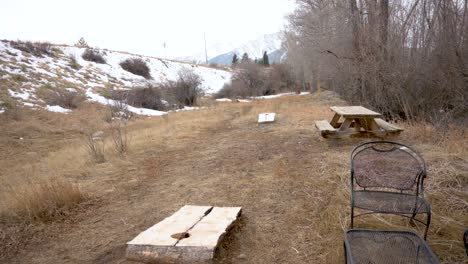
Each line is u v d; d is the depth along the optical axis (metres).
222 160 6.55
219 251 3.13
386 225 3.39
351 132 6.63
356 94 12.52
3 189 6.02
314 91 25.94
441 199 3.82
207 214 3.79
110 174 6.21
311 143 7.00
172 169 6.30
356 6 12.83
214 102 25.16
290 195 4.41
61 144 11.76
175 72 41.44
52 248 3.63
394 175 3.50
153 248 2.97
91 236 3.82
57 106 17.83
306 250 3.13
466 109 8.40
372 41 10.76
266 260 3.01
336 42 14.68
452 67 8.75
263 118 10.98
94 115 17.09
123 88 26.48
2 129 13.05
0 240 3.83
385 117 10.39
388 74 9.93
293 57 30.02
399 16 10.33
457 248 2.96
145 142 8.75
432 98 9.30
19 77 20.53
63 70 26.33
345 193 4.20
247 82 34.09
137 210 4.47
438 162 4.74
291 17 22.97
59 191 4.74
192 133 9.98
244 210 4.12
